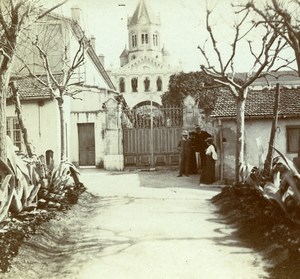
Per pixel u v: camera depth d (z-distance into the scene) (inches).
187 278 323.9
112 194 718.5
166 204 617.9
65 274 337.4
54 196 549.6
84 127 1137.4
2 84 424.5
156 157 1099.9
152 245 406.0
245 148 852.0
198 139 946.1
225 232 453.4
